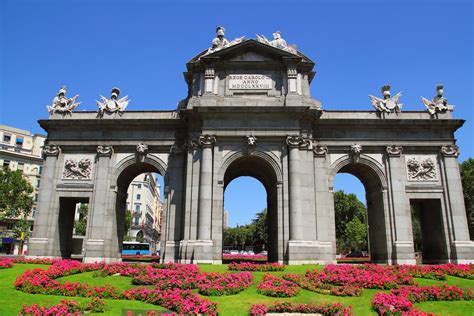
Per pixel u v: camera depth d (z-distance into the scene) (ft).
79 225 302.25
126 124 138.41
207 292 72.54
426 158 135.95
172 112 140.87
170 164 136.36
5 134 307.37
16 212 234.79
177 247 126.72
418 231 305.94
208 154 123.65
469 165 220.84
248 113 125.80
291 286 77.46
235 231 518.37
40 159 305.73
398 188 131.95
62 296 70.03
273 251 133.39
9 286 76.79
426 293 72.49
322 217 127.24
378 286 77.82
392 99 139.95
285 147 125.70
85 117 142.10
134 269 90.68
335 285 80.48
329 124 136.26
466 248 126.52
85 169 137.08
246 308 64.80
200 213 118.93
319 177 131.44
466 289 75.92
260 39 138.31
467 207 215.72
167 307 64.90
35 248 129.49
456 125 135.85
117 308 62.75
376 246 137.59
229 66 134.00
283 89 131.23
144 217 449.89
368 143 135.85
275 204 129.90
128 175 144.97
